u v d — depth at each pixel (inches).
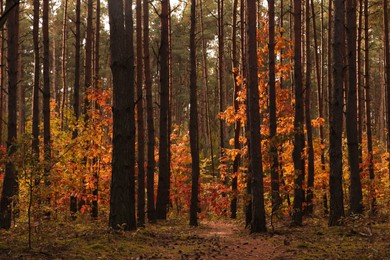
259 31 650.8
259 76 669.3
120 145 437.4
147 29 652.7
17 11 622.2
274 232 501.4
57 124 740.7
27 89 1774.1
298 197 573.0
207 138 1529.3
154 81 1758.1
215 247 403.2
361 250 342.3
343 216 494.9
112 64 438.0
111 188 441.7
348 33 547.8
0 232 426.3
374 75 1978.3
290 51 651.5
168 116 893.2
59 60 1733.5
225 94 1681.8
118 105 437.1
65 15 999.6
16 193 465.7
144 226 583.5
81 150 649.0
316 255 334.6
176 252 364.2
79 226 534.3
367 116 730.8
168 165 875.4
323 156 776.9
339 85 491.8
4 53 1423.5
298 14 578.9
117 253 337.1
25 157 354.0
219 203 732.0
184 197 889.5
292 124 681.0
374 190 685.3
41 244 351.9
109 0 439.5
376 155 721.6
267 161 546.9
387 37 735.7
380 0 861.2
